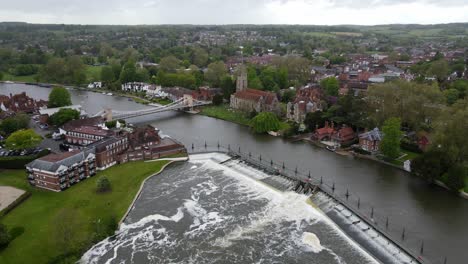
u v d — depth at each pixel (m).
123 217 129.50
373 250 110.75
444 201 139.00
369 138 185.62
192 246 115.50
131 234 121.56
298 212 132.88
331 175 162.12
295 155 187.12
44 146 194.88
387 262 105.38
